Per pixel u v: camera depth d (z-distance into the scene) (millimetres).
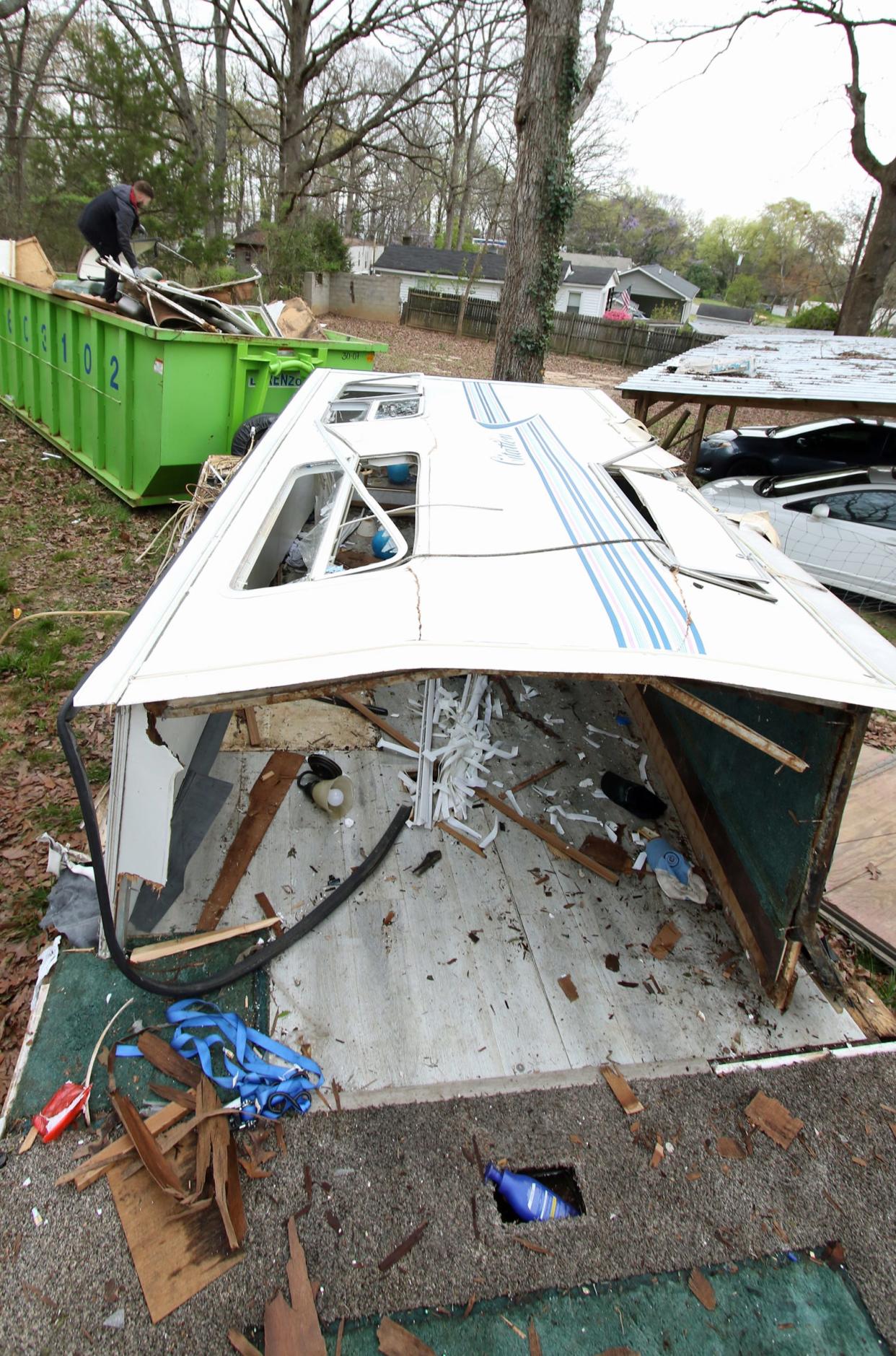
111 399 7355
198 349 6613
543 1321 2139
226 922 3225
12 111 20844
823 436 9922
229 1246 2217
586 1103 2713
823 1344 2152
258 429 6562
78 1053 2686
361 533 5055
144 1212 2264
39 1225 2223
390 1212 2342
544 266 8961
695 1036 3002
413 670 2443
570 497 3590
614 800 4227
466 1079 2750
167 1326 2051
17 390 9703
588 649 2514
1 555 6562
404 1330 2088
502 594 2746
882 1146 2670
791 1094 2812
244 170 27797
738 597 2977
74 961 3008
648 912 3553
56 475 8406
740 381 7695
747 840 3414
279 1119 2564
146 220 15789
